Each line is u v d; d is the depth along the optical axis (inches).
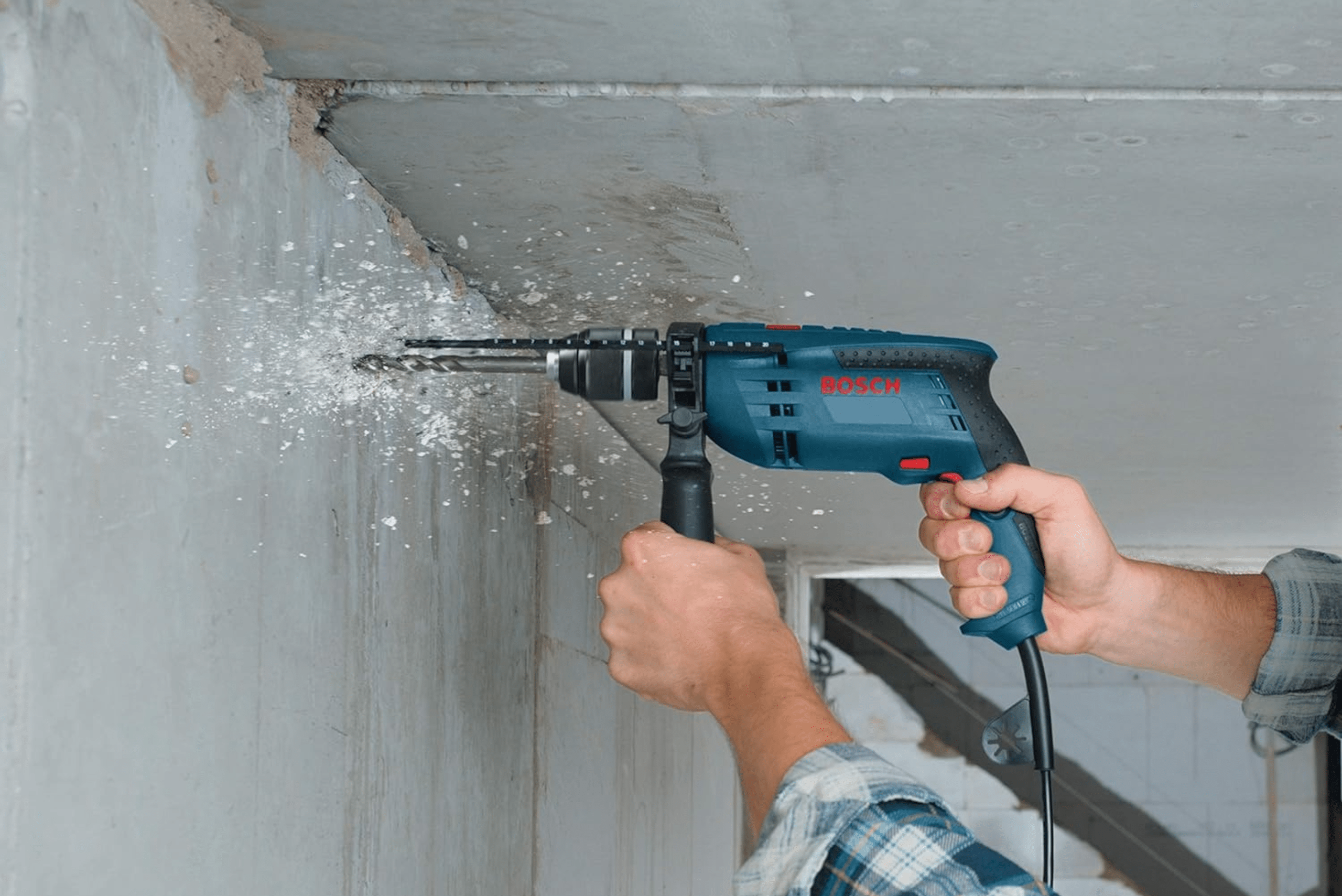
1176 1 32.9
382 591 45.9
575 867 84.9
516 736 68.2
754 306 64.5
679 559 33.9
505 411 64.5
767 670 30.4
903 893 23.8
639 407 79.8
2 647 23.8
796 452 41.1
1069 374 78.7
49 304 25.3
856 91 39.0
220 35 33.5
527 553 71.1
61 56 26.0
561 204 49.2
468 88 38.7
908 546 169.9
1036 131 41.9
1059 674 243.6
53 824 25.0
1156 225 51.6
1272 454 103.5
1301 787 236.1
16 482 24.2
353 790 42.6
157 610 29.4
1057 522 43.7
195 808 31.1
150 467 29.2
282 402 37.2
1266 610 45.9
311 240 40.4
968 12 33.8
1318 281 59.1
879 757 26.5
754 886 25.4
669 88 39.0
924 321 67.6
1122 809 238.1
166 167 30.5
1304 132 41.4
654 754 122.4
